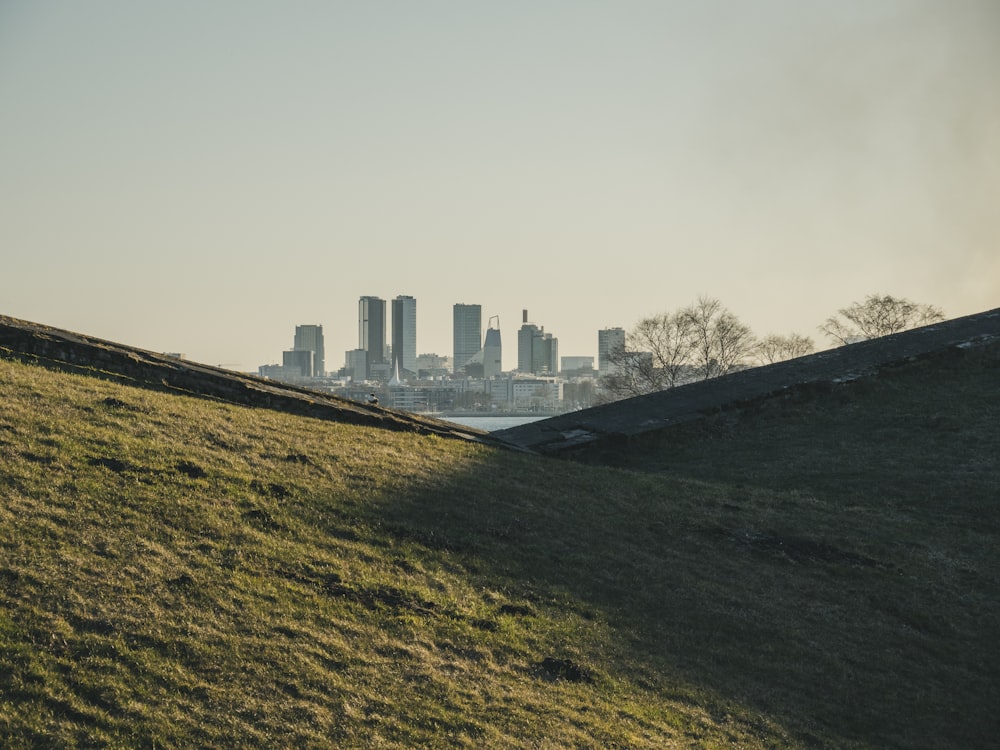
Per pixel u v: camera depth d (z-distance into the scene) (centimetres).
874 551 2611
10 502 1822
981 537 2759
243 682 1440
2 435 2152
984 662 2080
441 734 1419
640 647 1875
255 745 1311
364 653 1595
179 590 1644
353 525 2142
